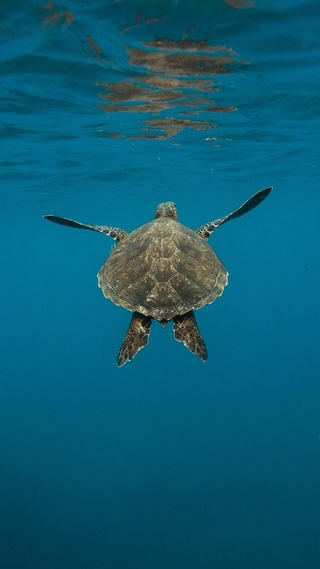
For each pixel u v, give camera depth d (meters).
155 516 21.16
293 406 32.09
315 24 8.23
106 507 22.03
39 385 40.59
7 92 11.63
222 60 9.72
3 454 27.39
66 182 26.23
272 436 27.59
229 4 7.48
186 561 18.52
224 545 19.16
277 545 18.86
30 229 54.06
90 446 27.72
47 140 16.81
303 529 19.58
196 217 54.00
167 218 6.94
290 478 23.02
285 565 17.84
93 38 8.58
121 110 13.45
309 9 7.71
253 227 70.69
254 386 37.56
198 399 35.28
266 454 25.55
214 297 5.94
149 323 5.82
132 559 18.83
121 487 23.42
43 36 8.48
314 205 47.59
